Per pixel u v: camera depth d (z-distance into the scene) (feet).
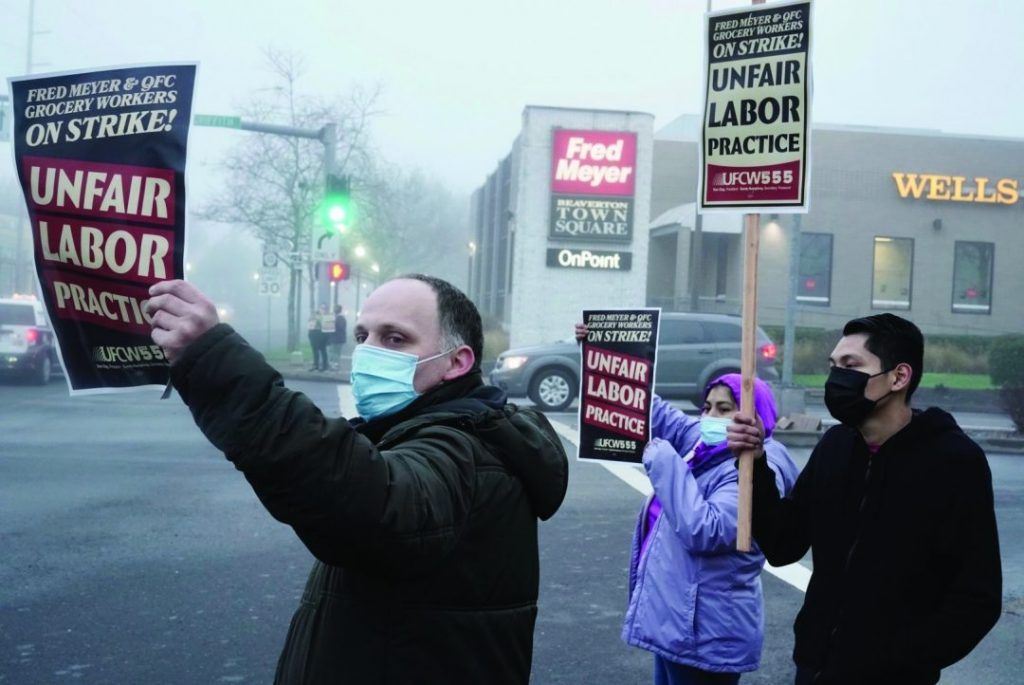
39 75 6.54
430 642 6.58
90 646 18.04
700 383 64.03
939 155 125.49
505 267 165.27
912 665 8.81
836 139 124.67
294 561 24.12
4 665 17.01
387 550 6.06
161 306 5.81
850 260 124.47
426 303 7.48
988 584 8.80
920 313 125.49
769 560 10.70
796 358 103.09
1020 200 126.62
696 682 12.28
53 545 25.23
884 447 9.28
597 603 21.56
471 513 6.75
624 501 33.06
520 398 68.03
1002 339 80.94
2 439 43.83
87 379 6.52
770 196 11.19
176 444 43.19
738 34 11.50
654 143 135.54
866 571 9.11
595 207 104.22
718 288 126.62
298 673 6.71
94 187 6.45
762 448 10.56
